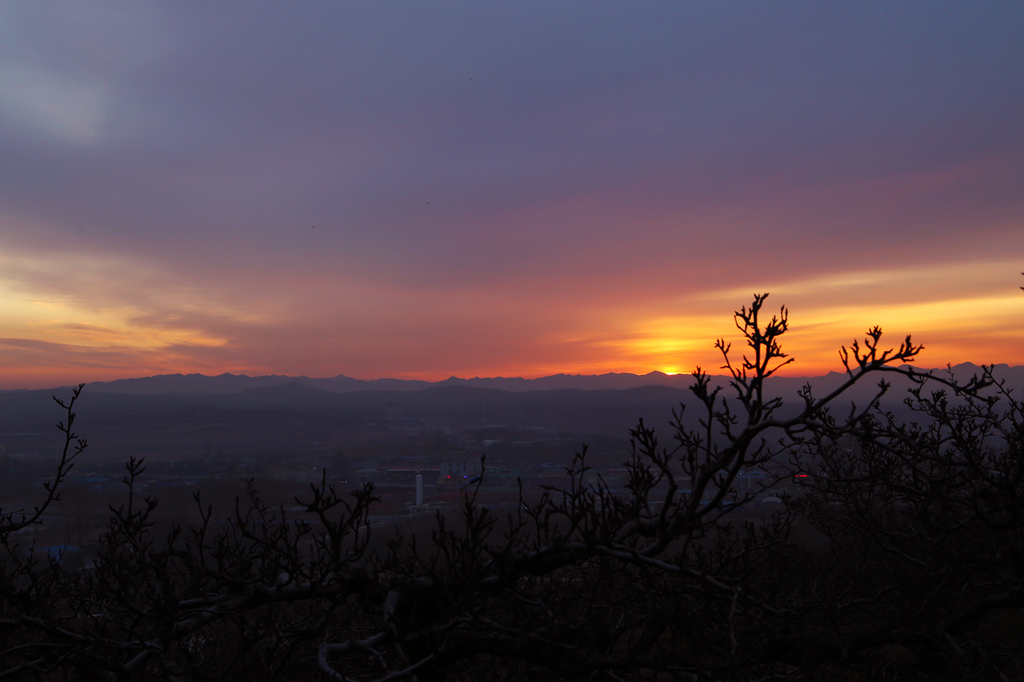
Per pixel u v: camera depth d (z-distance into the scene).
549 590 5.27
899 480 6.38
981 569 6.19
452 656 4.64
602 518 4.64
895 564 7.64
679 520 4.40
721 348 4.26
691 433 4.48
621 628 5.60
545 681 5.88
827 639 5.96
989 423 6.45
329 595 4.83
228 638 6.39
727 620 4.26
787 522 6.72
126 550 5.00
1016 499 5.41
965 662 5.53
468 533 4.39
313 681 5.77
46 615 5.15
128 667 4.36
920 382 6.16
